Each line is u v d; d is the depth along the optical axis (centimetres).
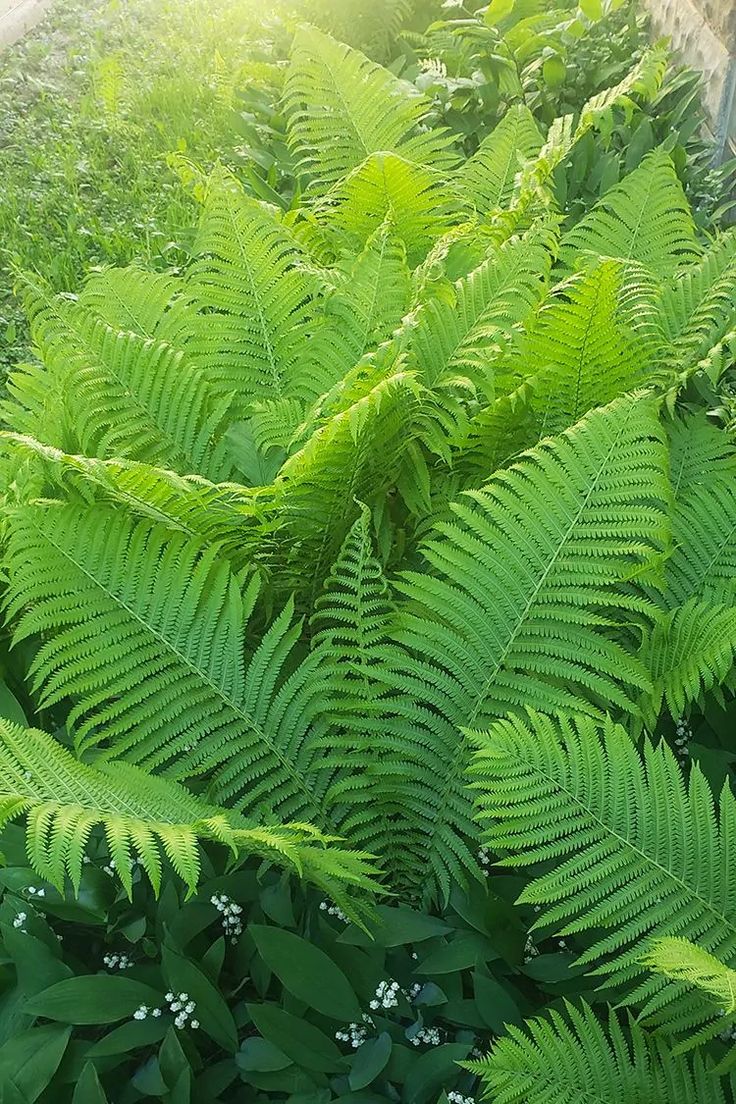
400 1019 139
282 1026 131
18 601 150
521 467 155
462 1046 129
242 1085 137
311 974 134
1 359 260
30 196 321
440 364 177
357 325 191
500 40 325
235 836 122
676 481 183
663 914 131
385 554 174
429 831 148
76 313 186
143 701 154
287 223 236
